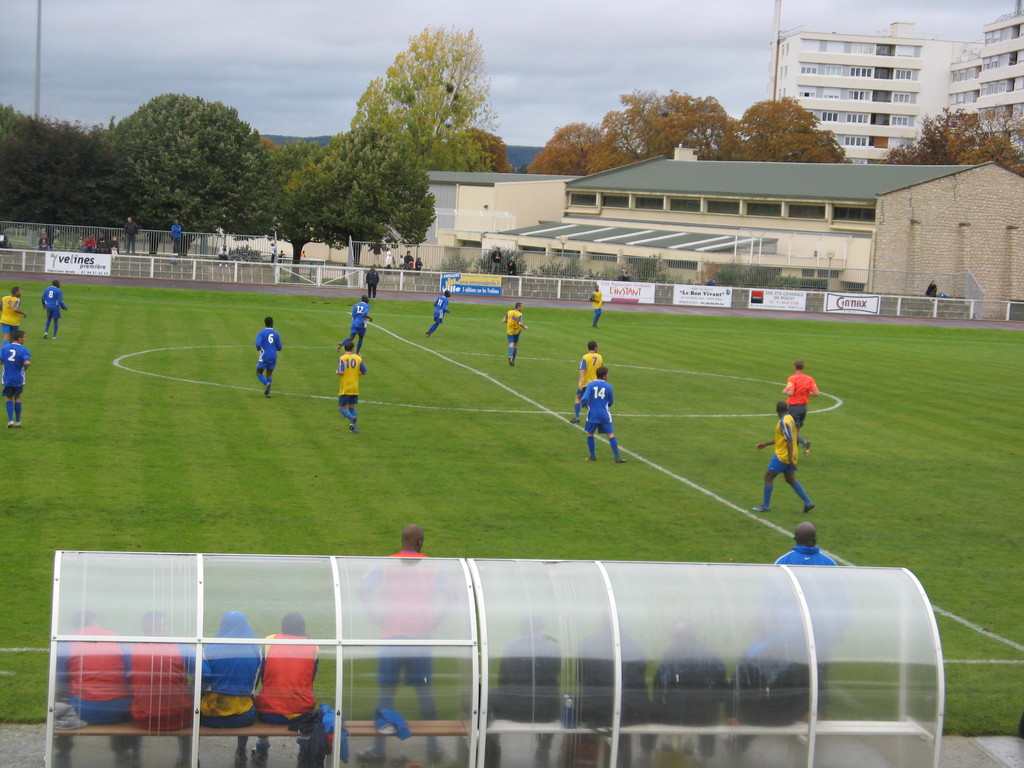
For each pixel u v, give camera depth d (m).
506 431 21.50
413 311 47.28
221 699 7.33
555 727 7.64
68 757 7.14
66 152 61.34
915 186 66.38
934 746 7.86
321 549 12.96
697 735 7.78
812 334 47.50
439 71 93.19
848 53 143.62
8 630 9.98
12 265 49.94
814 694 7.81
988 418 25.89
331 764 7.46
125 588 7.39
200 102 66.25
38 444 17.64
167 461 17.08
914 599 8.09
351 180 69.44
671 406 25.69
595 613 7.78
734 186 76.56
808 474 18.98
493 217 80.31
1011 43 131.12
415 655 7.53
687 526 15.09
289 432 20.02
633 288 56.47
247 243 65.88
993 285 68.31
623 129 108.75
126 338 31.50
